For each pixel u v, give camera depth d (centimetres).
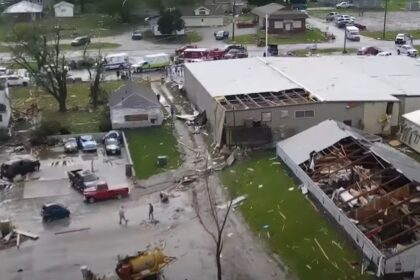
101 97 6012
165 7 10319
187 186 4059
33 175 4312
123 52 8450
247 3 11369
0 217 3678
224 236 3366
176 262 3117
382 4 12731
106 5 10625
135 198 3919
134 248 3281
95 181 4041
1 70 7081
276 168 4141
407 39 8844
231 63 6266
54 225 3566
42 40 6425
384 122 4703
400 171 3475
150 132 5134
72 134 5056
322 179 3678
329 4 12900
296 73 5659
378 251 2841
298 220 3406
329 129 4156
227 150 4516
